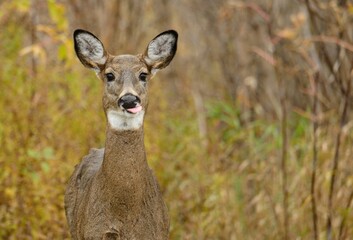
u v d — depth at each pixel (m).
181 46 19.36
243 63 18.03
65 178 12.30
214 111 17.03
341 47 13.27
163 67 9.59
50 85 13.67
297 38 15.59
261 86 17.48
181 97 17.55
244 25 17.94
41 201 11.90
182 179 14.49
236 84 18.22
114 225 9.30
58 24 12.51
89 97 13.70
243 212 14.10
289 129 16.27
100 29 16.75
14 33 14.22
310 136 14.47
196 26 19.70
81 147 13.01
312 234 13.16
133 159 9.18
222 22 18.55
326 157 13.42
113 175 9.20
